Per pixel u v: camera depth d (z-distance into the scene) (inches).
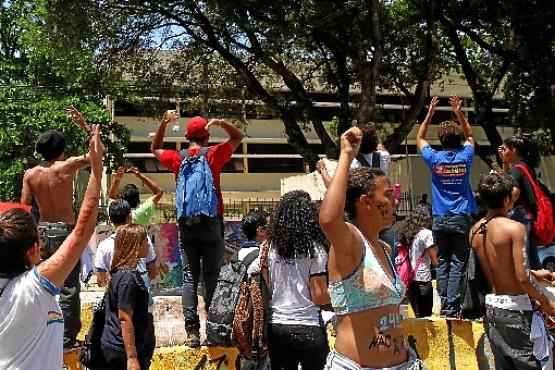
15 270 132.5
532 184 237.0
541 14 720.3
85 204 137.3
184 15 760.3
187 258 265.6
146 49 789.9
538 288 202.2
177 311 330.0
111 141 1032.8
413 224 353.1
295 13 703.1
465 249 283.1
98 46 743.1
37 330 128.8
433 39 738.8
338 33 773.3
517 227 199.9
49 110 895.1
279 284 200.2
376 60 684.7
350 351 140.9
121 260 212.1
